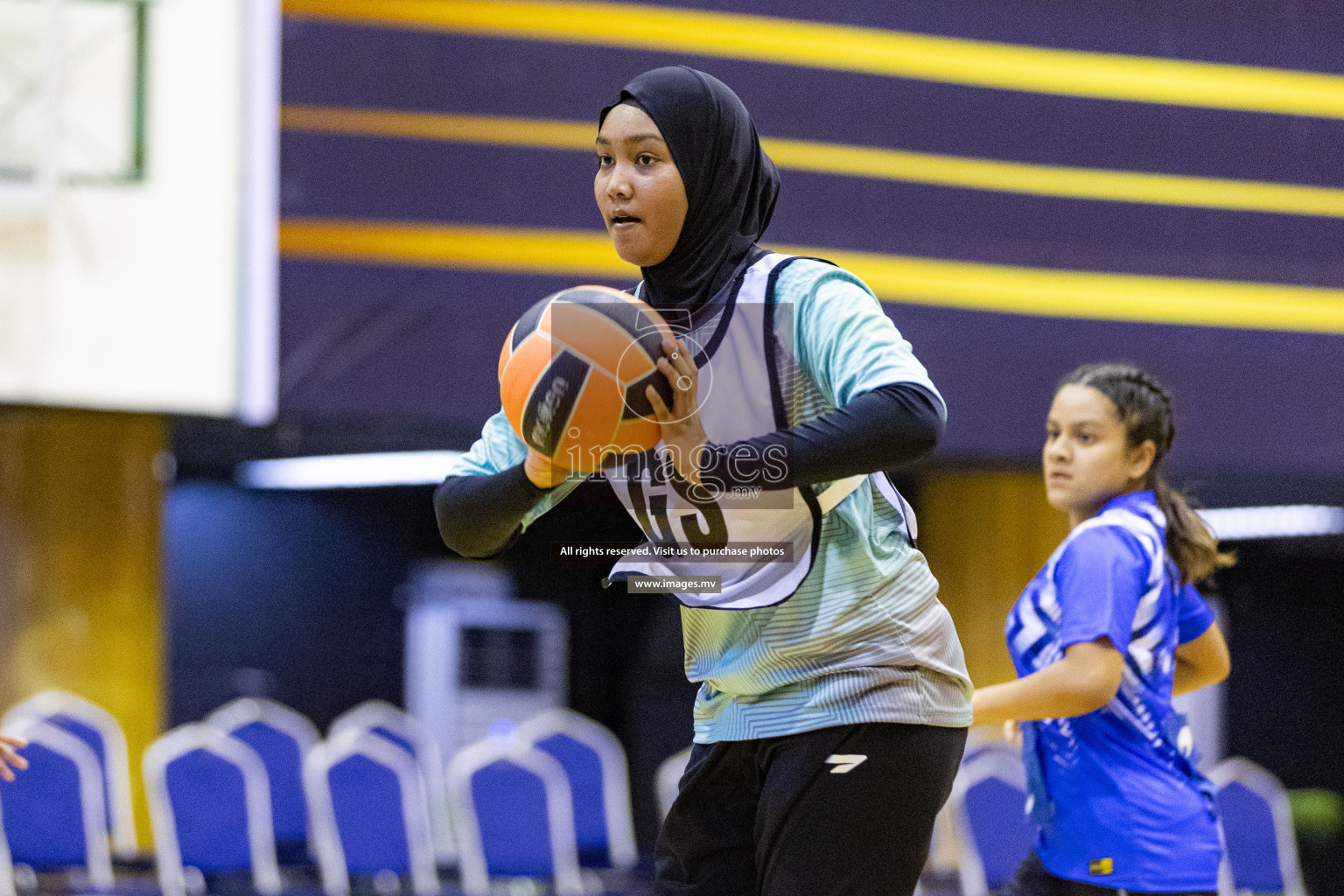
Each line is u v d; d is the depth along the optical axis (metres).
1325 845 24.06
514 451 4.66
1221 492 20.02
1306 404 14.50
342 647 24.64
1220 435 14.40
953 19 13.91
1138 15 14.25
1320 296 14.50
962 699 4.37
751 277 4.20
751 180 4.36
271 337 12.70
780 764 4.24
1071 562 6.14
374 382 12.85
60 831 12.23
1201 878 6.08
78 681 15.35
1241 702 26.14
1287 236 14.46
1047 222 14.10
